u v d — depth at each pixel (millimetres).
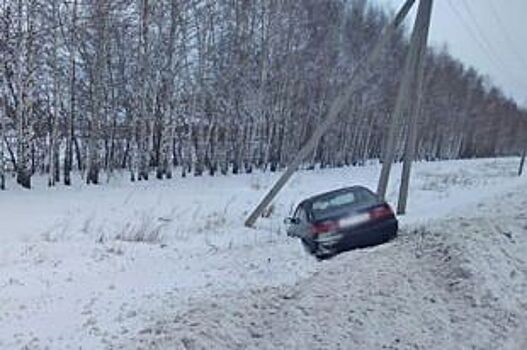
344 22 53531
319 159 58188
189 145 40375
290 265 11430
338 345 6398
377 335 6641
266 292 8648
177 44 36188
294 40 45875
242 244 15070
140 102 35156
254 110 42844
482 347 6453
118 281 10562
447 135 89062
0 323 8000
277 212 22828
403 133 63000
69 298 9297
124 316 8109
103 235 16047
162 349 6164
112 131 36344
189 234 17328
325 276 8930
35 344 7129
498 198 21250
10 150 30859
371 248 11781
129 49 35031
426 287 8078
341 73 52750
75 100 32875
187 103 38906
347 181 38469
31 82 28625
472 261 8539
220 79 40719
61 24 29578
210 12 39094
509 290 7980
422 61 20281
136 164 36562
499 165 67688
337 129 56281
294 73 46844
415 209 22125
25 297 9352
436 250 9383
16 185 29812
